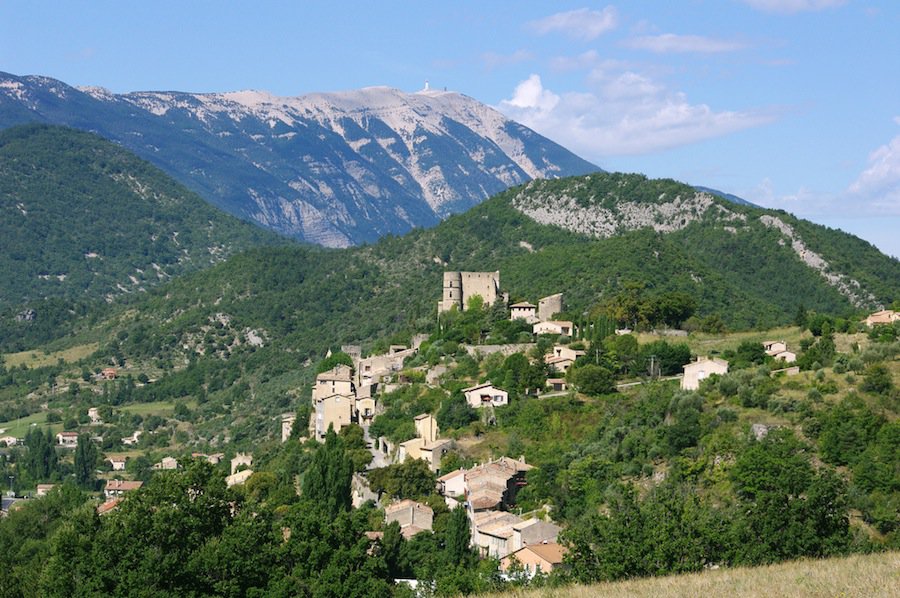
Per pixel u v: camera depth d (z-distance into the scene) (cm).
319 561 10956
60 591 10400
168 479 11475
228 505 11575
